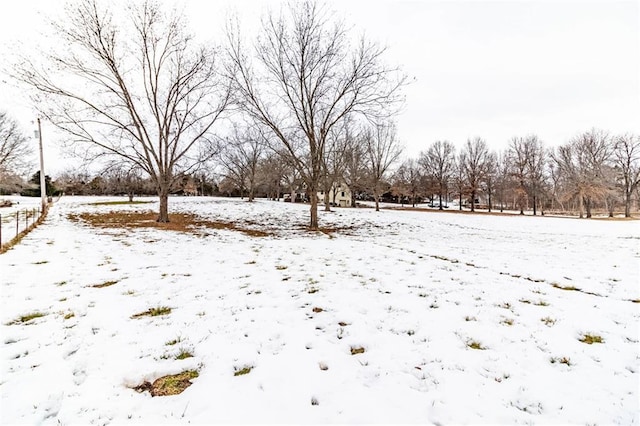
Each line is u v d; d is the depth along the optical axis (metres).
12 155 42.12
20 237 11.59
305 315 4.82
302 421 2.57
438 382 3.14
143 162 17.41
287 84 15.55
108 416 2.62
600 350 3.81
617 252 10.65
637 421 2.61
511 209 60.75
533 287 6.35
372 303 5.32
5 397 2.85
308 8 14.69
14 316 4.62
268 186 49.69
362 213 28.44
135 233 13.99
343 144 28.67
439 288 6.18
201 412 2.68
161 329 4.26
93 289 5.93
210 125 18.12
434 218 27.27
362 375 3.25
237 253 9.77
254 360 3.53
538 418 2.64
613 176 41.75
